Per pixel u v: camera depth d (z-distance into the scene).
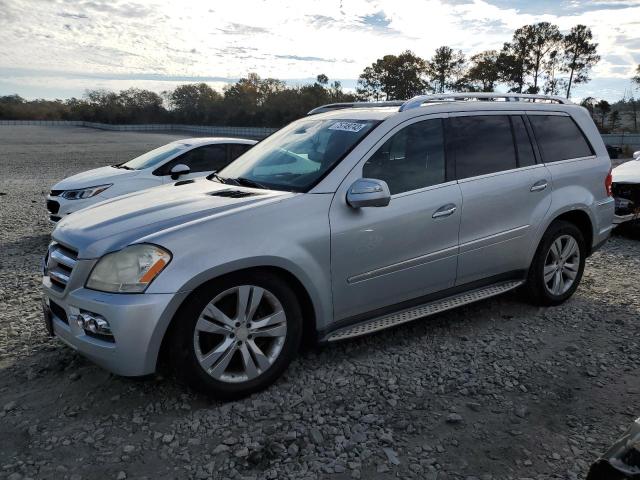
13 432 3.07
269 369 3.45
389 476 2.71
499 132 4.62
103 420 3.19
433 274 4.14
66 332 3.30
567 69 64.69
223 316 3.26
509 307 5.03
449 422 3.16
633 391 3.52
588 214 5.14
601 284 5.75
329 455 2.86
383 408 3.31
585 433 3.06
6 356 4.03
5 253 7.34
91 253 3.20
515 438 3.02
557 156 5.00
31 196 13.42
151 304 3.01
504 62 66.19
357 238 3.69
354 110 4.56
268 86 93.25
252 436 3.03
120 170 8.70
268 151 4.52
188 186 4.24
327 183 3.69
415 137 4.12
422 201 3.99
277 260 3.35
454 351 4.10
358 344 4.22
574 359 3.97
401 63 75.75
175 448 2.92
